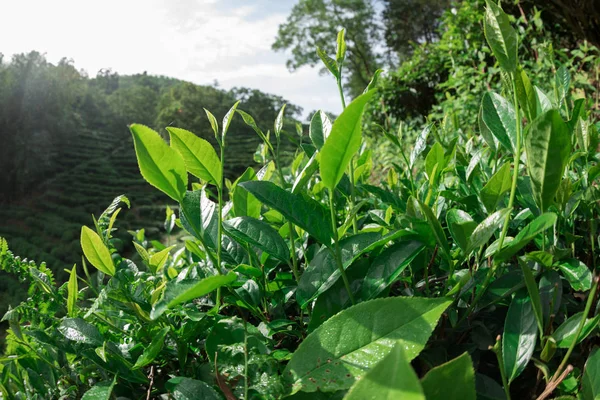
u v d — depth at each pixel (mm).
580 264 855
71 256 21422
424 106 7703
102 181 33969
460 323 802
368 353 605
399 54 29438
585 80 3199
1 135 29094
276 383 596
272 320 900
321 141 853
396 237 828
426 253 857
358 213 1328
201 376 768
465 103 4051
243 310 1003
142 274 923
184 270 1014
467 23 5523
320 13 29609
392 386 395
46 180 32156
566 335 702
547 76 3299
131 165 38125
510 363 700
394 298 624
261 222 895
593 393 620
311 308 889
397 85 7711
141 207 29297
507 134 869
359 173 1157
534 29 5020
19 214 27250
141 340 833
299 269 1088
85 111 43688
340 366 607
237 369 651
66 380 863
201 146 782
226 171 36062
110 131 43375
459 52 5453
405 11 27859
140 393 822
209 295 1002
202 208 872
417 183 1361
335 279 799
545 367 651
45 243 23969
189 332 806
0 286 13578
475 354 802
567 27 5477
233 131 44250
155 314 642
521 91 724
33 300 896
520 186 1018
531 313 741
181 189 774
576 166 1195
